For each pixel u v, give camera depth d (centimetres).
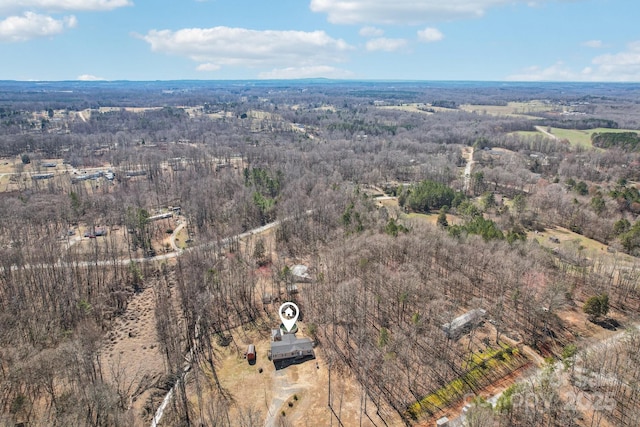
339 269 13538
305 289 13312
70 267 13550
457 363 10094
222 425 8150
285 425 8356
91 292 13138
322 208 18862
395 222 17162
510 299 12062
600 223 16962
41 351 9669
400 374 9800
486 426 7456
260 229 19275
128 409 8812
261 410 8881
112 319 12231
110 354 10725
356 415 8700
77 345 9481
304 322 12056
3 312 11544
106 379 9719
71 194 19538
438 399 9075
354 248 13950
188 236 18262
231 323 12062
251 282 13638
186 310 12150
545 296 11444
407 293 11750
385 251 13700
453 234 14762
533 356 10300
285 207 19462
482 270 13300
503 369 9888
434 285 12638
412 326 11256
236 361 10469
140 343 11206
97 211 19988
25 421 8300
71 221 19225
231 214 19662
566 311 11988
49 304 12319
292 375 9919
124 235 17912
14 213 18112
